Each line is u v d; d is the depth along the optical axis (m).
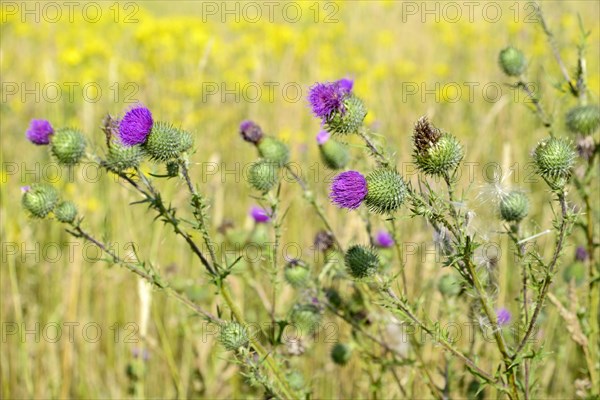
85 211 5.42
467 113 7.75
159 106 7.07
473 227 2.39
